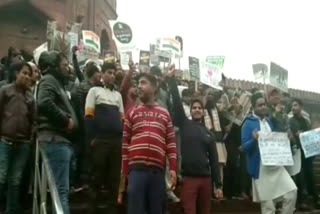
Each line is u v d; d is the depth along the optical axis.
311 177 9.46
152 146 5.20
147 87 5.45
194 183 6.57
